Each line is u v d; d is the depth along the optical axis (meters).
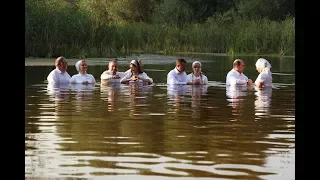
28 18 20.86
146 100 9.49
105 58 20.98
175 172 4.72
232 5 39.25
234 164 4.99
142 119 7.38
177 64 12.42
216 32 28.03
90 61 19.05
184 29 29.45
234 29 28.47
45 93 10.47
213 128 6.71
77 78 12.40
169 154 5.35
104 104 8.91
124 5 40.41
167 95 10.27
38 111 8.08
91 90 11.11
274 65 18.48
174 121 7.24
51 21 21.20
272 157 5.25
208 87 11.80
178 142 5.90
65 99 9.56
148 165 4.95
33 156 5.28
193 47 27.62
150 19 39.94
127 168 4.85
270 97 9.95
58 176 4.63
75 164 4.98
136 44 27.22
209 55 24.48
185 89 11.35
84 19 22.47
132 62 12.59
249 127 6.80
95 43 22.55
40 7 21.59
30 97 9.83
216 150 5.53
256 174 4.68
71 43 21.86
